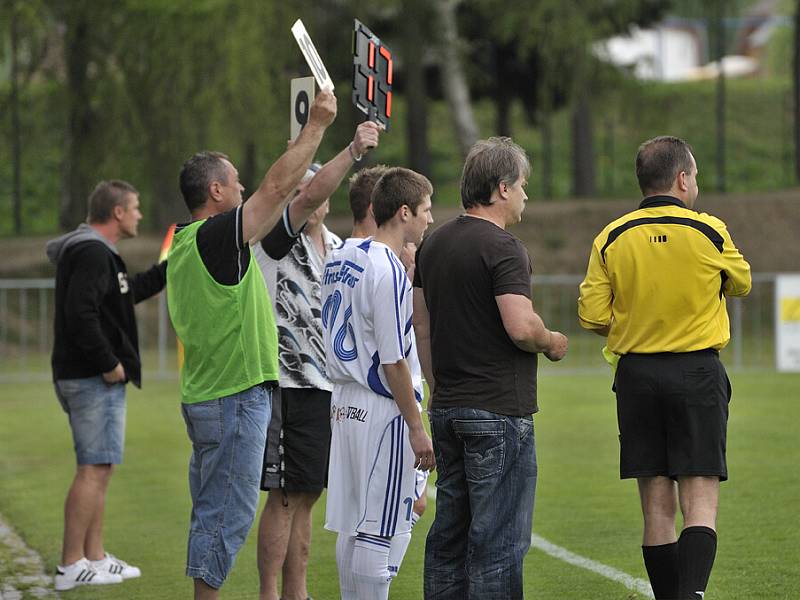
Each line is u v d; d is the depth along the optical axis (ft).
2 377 172.45
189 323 48.39
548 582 58.29
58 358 61.67
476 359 43.75
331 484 46.88
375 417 45.50
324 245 57.00
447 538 45.50
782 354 171.32
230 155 223.10
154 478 92.58
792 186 321.32
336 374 46.57
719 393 47.55
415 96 268.41
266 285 54.65
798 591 55.52
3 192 334.03
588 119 290.15
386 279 44.62
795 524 70.44
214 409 48.24
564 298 231.09
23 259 239.71
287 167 46.37
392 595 57.98
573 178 298.56
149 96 217.77
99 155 226.38
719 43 304.30
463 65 273.33
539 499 80.28
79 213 236.43
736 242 266.98
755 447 100.83
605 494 82.07
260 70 217.77
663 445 48.24
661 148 49.19
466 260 43.75
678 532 68.44
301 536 56.03
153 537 71.87
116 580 60.85
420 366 50.42
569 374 174.19
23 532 72.90
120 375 60.95
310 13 238.27
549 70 262.67
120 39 217.36
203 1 213.05
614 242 48.55
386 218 46.88
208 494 48.47
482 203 44.91
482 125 400.06
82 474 60.90
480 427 43.39
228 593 59.21
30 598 57.77
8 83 235.61
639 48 404.57
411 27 258.98
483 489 43.50
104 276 60.95
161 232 254.27
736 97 431.43
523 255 43.57
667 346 47.47
